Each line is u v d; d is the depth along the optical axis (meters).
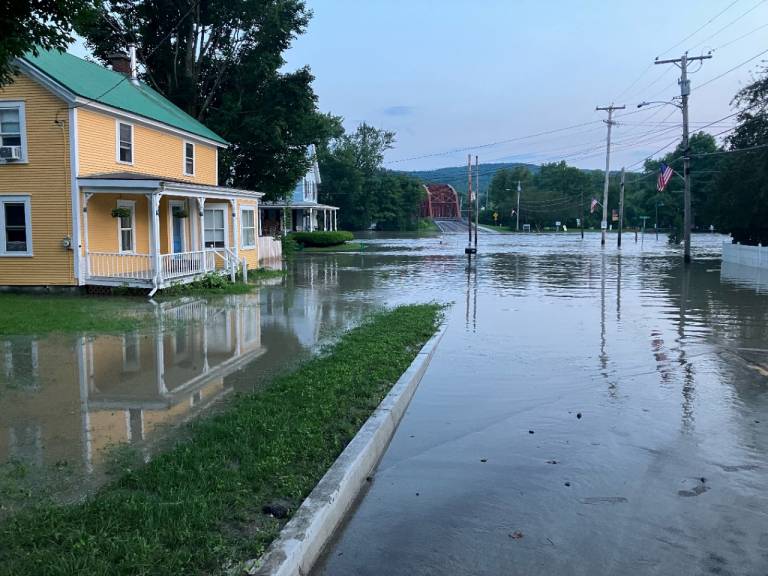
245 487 4.68
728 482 5.23
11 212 18.48
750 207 33.47
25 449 5.63
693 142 92.06
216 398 7.41
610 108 56.12
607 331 12.65
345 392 7.43
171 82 34.38
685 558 4.05
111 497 4.42
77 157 18.06
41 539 3.84
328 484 4.74
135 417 6.66
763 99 32.88
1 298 17.17
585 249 50.84
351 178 99.88
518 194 118.00
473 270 29.69
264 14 33.75
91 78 21.67
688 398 7.72
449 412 7.27
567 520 4.60
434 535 4.40
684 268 30.53
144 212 22.06
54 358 9.72
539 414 7.16
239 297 18.31
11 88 17.88
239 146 33.78
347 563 4.05
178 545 3.81
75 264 18.27
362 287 21.66
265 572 3.53
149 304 16.39
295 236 53.88
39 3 7.98
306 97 34.88
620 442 6.21
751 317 14.59
